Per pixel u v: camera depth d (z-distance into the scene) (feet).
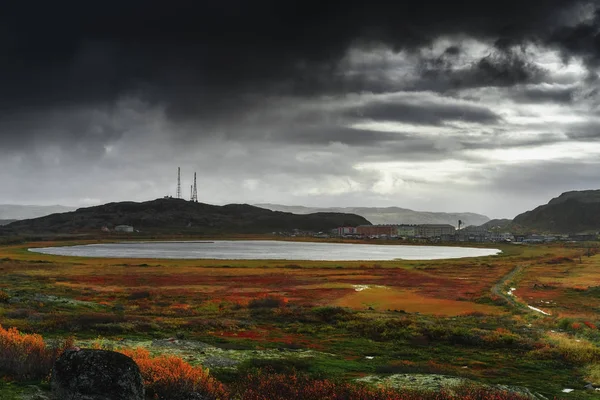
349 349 92.79
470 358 89.61
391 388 53.26
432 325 118.01
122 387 34.37
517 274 341.82
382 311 156.25
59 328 91.09
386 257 611.88
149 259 458.09
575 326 132.67
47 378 40.81
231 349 79.92
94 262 407.85
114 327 93.76
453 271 363.35
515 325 135.33
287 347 88.58
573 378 75.82
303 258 560.20
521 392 59.62
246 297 197.98
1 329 54.70
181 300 180.96
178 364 48.60
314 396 49.24
